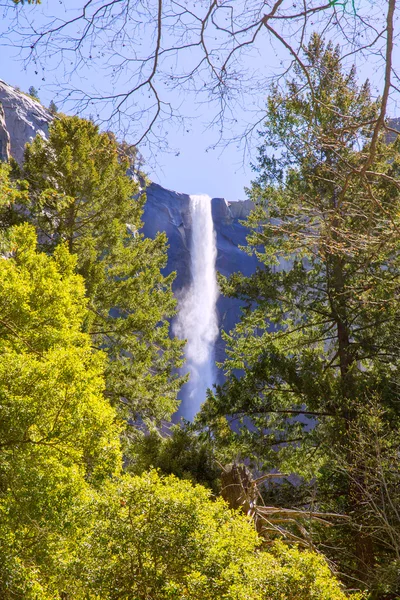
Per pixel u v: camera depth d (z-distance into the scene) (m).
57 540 6.70
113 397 18.62
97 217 19.48
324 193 10.25
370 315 14.48
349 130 4.24
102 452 7.47
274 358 14.95
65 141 18.38
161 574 5.21
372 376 13.80
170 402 19.28
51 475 7.01
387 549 12.52
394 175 10.61
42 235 19.16
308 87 4.07
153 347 20.34
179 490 5.95
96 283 18.27
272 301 16.44
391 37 3.26
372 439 11.66
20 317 9.59
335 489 14.22
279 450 15.18
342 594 5.62
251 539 5.79
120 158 4.26
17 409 6.91
